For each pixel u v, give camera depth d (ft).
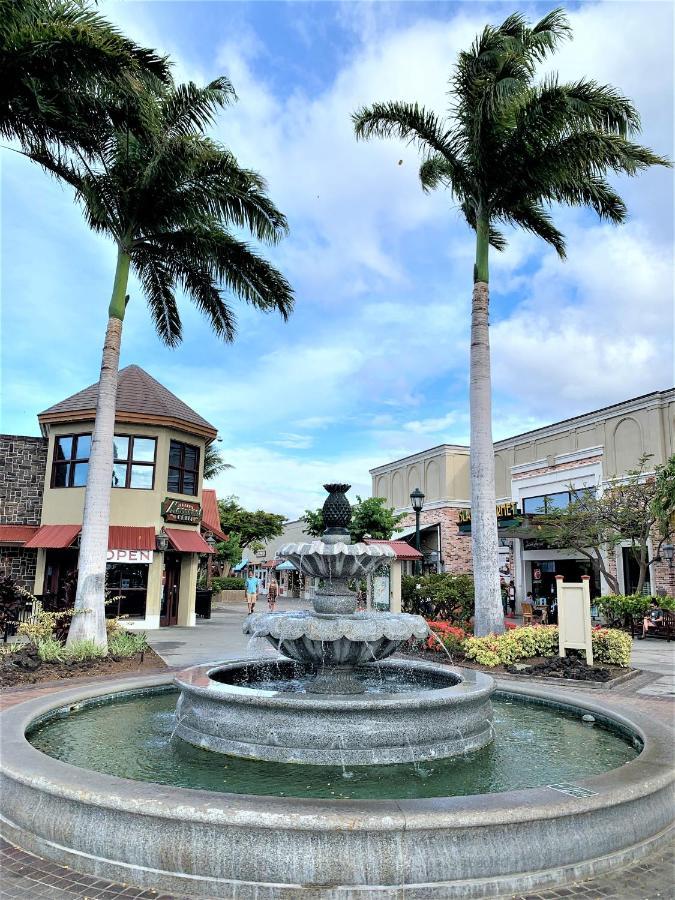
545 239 51.49
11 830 13.35
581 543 68.95
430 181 55.52
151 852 11.59
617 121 41.04
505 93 40.63
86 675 32.48
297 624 19.71
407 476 120.98
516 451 95.71
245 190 45.50
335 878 10.96
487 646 36.37
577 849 11.93
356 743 17.13
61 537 65.10
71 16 36.09
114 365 42.70
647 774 13.84
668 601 58.18
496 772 17.04
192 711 19.29
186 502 73.15
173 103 43.93
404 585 67.00
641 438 74.23
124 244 44.55
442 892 11.02
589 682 31.78
